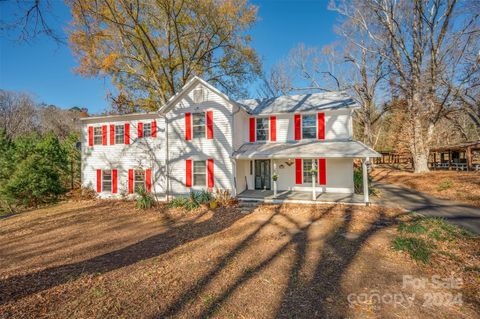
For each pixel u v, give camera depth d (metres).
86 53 17.36
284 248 6.16
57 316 3.48
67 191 18.22
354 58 26.47
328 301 3.70
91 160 15.77
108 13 15.36
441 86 19.00
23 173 15.20
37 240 7.88
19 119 38.91
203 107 13.66
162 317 3.40
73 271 5.18
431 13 19.25
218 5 18.98
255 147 13.91
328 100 14.80
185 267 5.19
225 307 3.62
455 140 30.34
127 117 15.13
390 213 9.38
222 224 8.97
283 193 13.52
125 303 3.79
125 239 7.62
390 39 21.59
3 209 15.57
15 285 4.54
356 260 5.20
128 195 14.92
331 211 10.12
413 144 22.48
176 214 10.90
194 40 21.11
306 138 14.08
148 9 17.83
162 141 14.55
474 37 17.41
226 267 5.10
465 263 4.85
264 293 4.00
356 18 22.94
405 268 4.74
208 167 13.50
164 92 21.98
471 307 3.48
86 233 8.47
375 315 3.33
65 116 41.59
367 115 27.25
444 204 10.70
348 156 10.96
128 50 19.62
